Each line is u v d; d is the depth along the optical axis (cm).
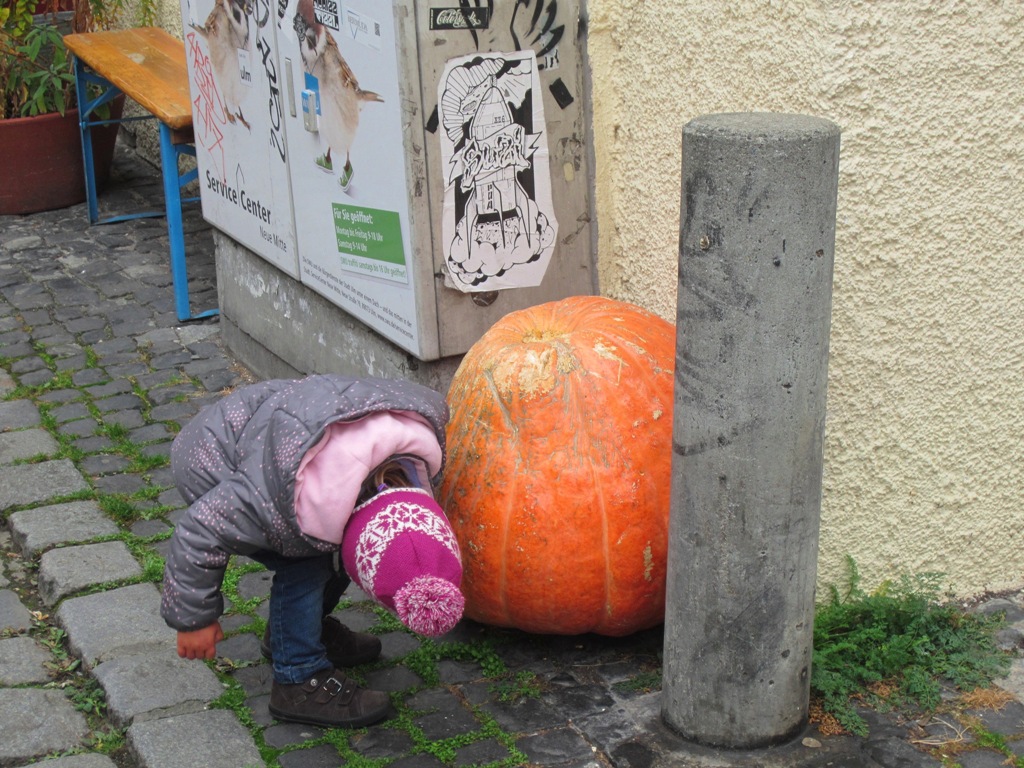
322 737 320
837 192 291
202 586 294
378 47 381
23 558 418
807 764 302
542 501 327
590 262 419
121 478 468
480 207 394
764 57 329
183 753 312
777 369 276
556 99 395
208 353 590
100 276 691
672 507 301
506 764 307
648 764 305
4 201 788
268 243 505
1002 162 323
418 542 281
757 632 296
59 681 350
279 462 286
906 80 308
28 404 534
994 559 369
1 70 795
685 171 276
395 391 303
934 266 327
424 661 351
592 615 339
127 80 651
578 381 330
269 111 473
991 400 348
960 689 330
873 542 351
